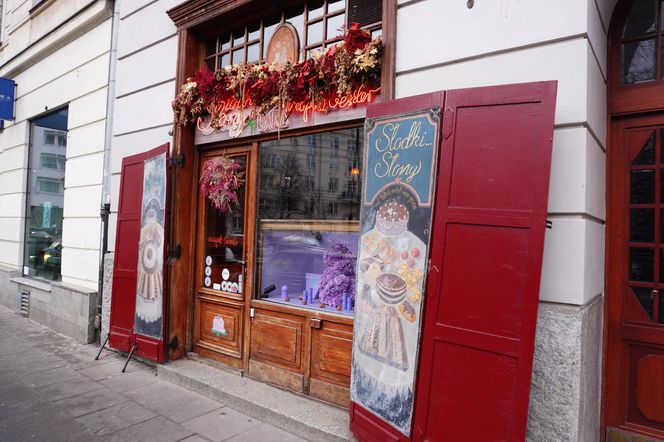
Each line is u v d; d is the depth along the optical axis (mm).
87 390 4336
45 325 7051
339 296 3869
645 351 2979
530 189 2398
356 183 3758
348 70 3484
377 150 3092
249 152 4594
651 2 3072
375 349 2965
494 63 2879
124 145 5773
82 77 6852
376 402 2924
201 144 5027
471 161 2607
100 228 6184
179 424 3598
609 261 3107
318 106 3834
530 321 2328
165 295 4738
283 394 3943
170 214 4887
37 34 8078
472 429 2469
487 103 2578
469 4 2992
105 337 5812
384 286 2941
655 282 2967
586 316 2549
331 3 4125
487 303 2479
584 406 2533
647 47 3066
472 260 2551
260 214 4488
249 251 4480
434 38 3154
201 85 4652
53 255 7488
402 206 2881
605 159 3131
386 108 3061
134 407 3932
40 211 8070
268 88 4109
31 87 8328
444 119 2725
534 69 2727
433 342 2646
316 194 4078
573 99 2578
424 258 2717
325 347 3793
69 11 7137
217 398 4066
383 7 3436
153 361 5008
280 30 4496
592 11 2678
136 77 5660
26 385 4465
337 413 3545
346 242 3863
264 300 4363
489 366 2441
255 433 3445
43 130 8188
